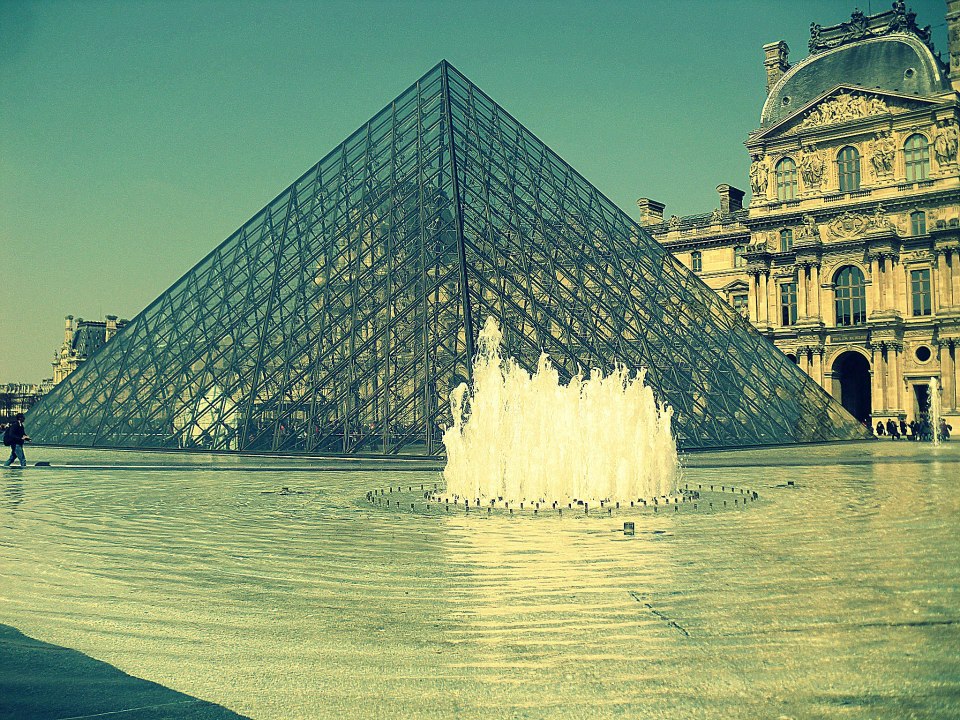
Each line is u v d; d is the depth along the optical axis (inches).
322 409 2092.8
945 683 418.9
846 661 452.8
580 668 446.0
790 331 4419.3
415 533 894.4
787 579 648.4
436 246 2241.6
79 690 416.8
